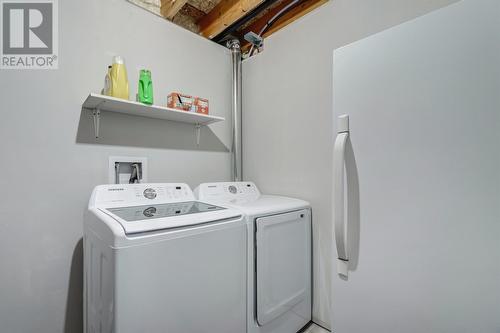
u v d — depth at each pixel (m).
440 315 0.86
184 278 1.13
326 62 1.95
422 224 0.90
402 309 0.94
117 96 1.61
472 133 0.80
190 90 2.34
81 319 1.65
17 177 1.47
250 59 2.63
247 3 2.18
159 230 1.08
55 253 1.58
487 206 0.78
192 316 1.15
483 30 0.79
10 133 1.46
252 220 1.49
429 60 0.90
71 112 1.66
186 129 2.29
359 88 1.09
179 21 2.68
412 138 0.93
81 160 1.69
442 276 0.86
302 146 2.12
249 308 1.45
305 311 1.88
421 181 0.91
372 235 1.03
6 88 1.46
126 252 0.97
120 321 0.94
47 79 1.58
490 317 0.76
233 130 2.61
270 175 2.40
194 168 2.35
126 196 1.56
